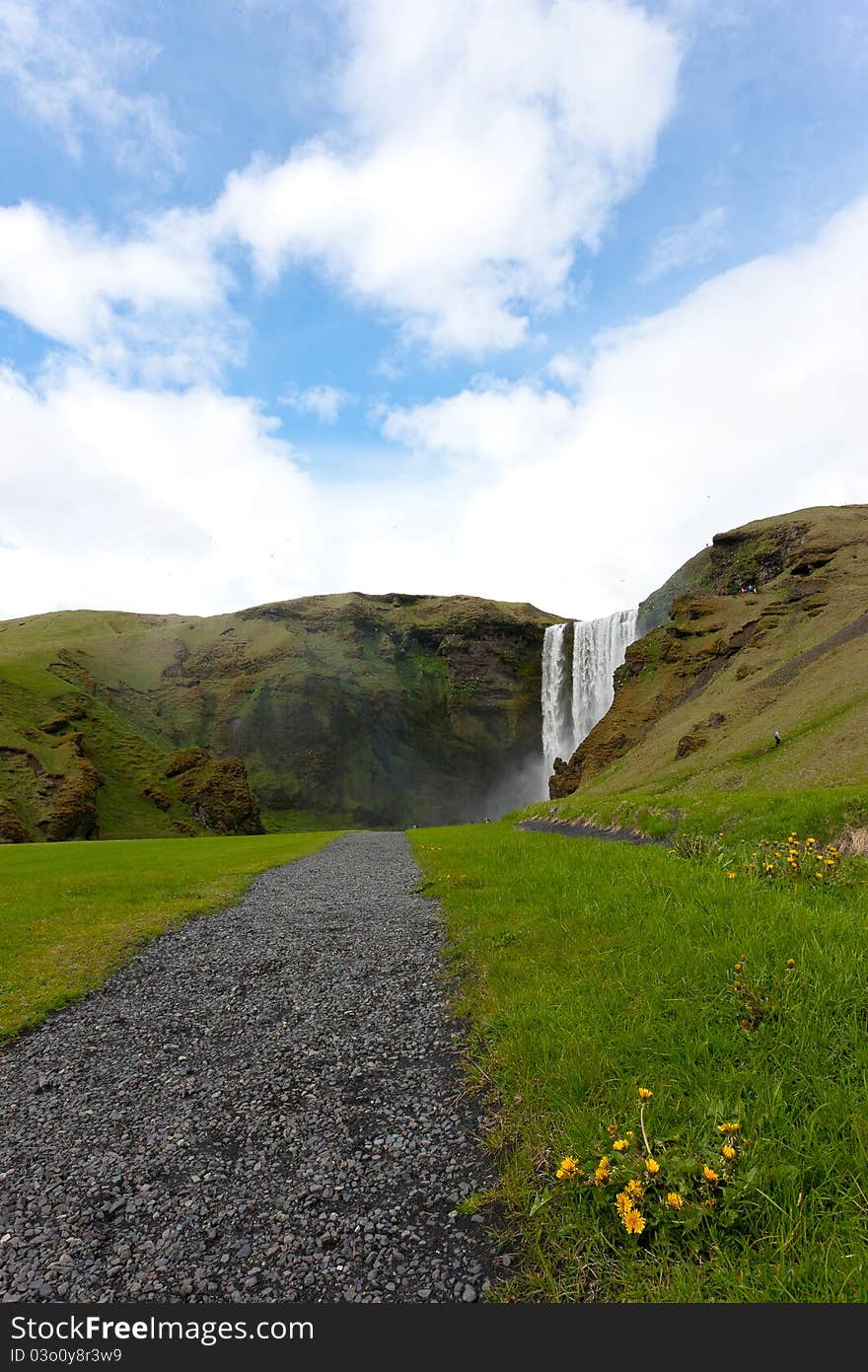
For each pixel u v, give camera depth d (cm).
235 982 1087
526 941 919
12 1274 418
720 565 13162
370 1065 691
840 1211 335
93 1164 551
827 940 592
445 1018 792
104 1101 680
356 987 980
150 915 1705
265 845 4984
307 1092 647
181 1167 533
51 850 4762
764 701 6719
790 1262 320
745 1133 398
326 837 6275
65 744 13312
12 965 1246
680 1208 353
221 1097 661
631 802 2564
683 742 6806
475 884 1598
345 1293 371
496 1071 593
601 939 800
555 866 1405
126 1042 855
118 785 13775
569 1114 473
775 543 12056
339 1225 434
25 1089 729
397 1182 475
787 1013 495
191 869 2880
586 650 14975
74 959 1284
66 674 16625
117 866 3112
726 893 802
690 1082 460
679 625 11025
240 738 17738
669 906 821
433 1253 395
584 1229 378
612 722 10256
